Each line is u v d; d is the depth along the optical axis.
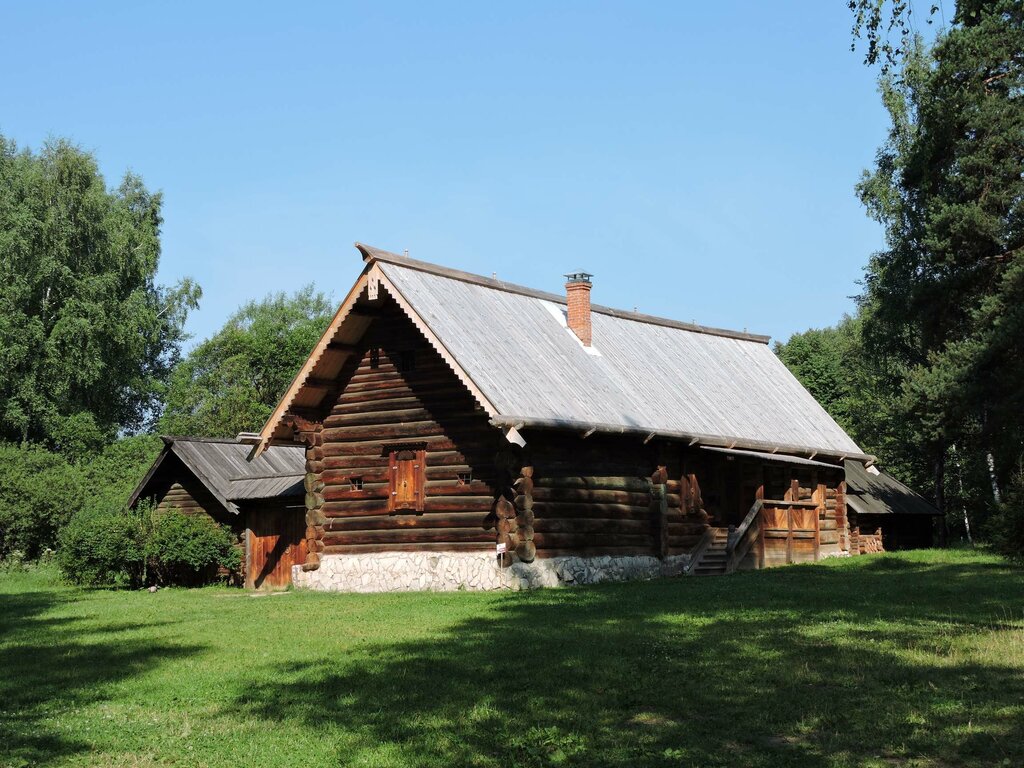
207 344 70.19
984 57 35.66
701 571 31.28
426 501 28.19
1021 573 25.58
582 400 28.66
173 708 13.13
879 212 49.59
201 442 35.88
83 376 54.50
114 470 51.00
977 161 37.06
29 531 44.41
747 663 14.52
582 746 10.88
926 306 40.03
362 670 15.05
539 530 27.06
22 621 23.25
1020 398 34.09
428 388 28.64
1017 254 36.97
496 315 30.14
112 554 33.41
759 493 33.72
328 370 29.98
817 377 71.12
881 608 19.84
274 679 14.69
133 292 58.59
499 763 10.45
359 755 10.80
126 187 64.50
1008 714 11.28
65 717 12.68
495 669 14.71
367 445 29.47
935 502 47.59
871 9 21.38
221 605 25.55
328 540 29.91
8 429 55.50
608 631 17.86
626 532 29.50
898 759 10.16
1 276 53.91
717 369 38.00
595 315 35.22
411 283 28.27
